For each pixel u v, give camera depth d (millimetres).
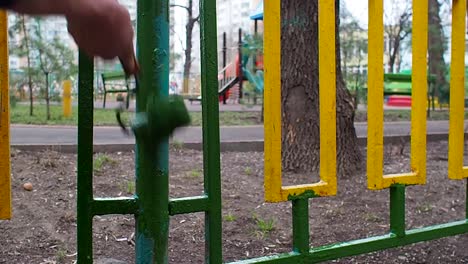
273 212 3783
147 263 1938
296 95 4977
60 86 13000
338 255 2463
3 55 1817
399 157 5965
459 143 2881
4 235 3107
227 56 19719
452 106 2861
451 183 4770
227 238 3238
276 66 2238
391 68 19625
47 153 5305
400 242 2654
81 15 752
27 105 15289
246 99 18969
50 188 4055
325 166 2418
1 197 1859
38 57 11219
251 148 6508
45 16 781
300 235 2354
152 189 1914
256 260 2258
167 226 1965
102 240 3125
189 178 4621
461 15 2828
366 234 3383
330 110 2395
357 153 4977
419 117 2688
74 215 3463
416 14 2656
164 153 1924
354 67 15461
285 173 4902
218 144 2078
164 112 878
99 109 12586
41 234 3150
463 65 2855
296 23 4961
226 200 4016
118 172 4660
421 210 3971
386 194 4312
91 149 1873
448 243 3330
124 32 790
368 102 2547
